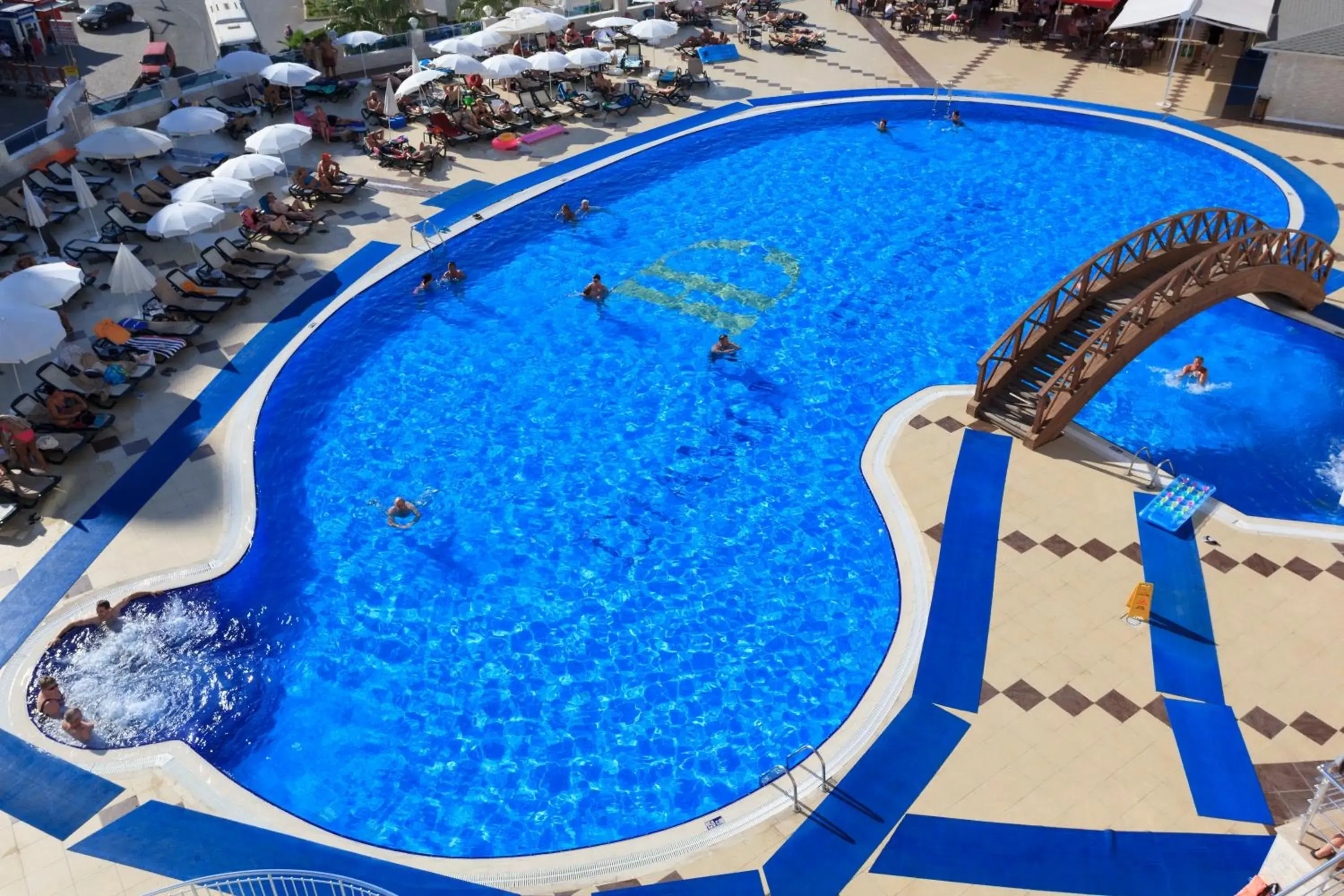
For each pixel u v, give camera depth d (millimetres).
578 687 17000
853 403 23281
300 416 23094
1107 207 31203
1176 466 21031
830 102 38656
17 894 13758
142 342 24344
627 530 20109
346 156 34750
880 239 29812
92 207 28406
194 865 14172
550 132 36438
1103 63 41500
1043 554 18812
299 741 16172
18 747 15891
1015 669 16656
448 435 22609
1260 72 39594
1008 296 27078
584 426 22812
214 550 19594
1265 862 11867
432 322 26250
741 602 18469
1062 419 21078
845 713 16359
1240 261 21750
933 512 19922
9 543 19609
